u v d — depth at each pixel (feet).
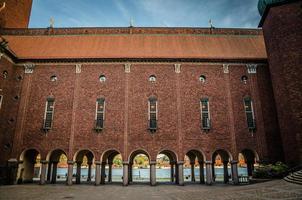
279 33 75.05
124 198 46.78
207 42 97.04
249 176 84.69
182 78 85.15
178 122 80.69
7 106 82.38
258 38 99.81
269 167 68.64
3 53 80.64
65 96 84.07
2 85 80.79
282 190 45.96
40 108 83.25
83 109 82.58
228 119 81.82
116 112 81.76
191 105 82.69
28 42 97.25
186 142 79.20
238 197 42.68
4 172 77.41
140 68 86.02
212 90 84.53
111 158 92.58
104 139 79.46
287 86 70.23
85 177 123.13
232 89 84.94
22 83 85.51
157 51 90.94
